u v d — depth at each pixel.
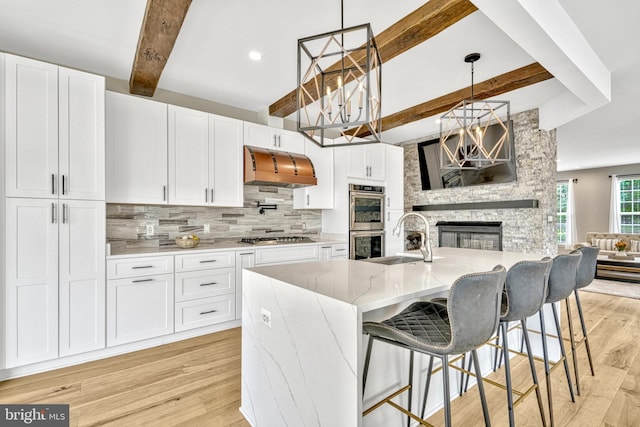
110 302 2.58
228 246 3.36
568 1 2.08
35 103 2.27
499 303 1.34
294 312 1.50
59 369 2.37
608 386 2.16
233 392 2.08
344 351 1.22
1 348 2.16
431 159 5.38
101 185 2.53
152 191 2.97
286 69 2.98
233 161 3.51
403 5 2.08
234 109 3.97
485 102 2.44
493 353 2.37
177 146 3.12
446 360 1.20
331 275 1.76
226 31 2.38
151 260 2.79
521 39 2.04
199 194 3.26
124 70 3.00
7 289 2.17
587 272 2.28
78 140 2.43
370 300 1.26
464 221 4.98
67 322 2.38
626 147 6.28
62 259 2.37
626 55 2.72
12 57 2.19
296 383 1.48
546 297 1.92
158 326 2.82
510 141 4.30
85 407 1.91
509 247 4.47
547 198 4.20
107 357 2.58
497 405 1.96
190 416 1.83
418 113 3.96
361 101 1.51
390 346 1.66
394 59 2.78
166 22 2.07
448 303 1.16
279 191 4.29
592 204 8.88
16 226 2.20
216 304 3.16
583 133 5.24
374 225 4.59
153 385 2.16
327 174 4.30
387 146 4.85
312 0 2.04
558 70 2.44
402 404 1.72
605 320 3.54
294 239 4.11
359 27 1.42
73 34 2.41
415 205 5.71
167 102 3.48
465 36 2.44
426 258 2.27
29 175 2.24
